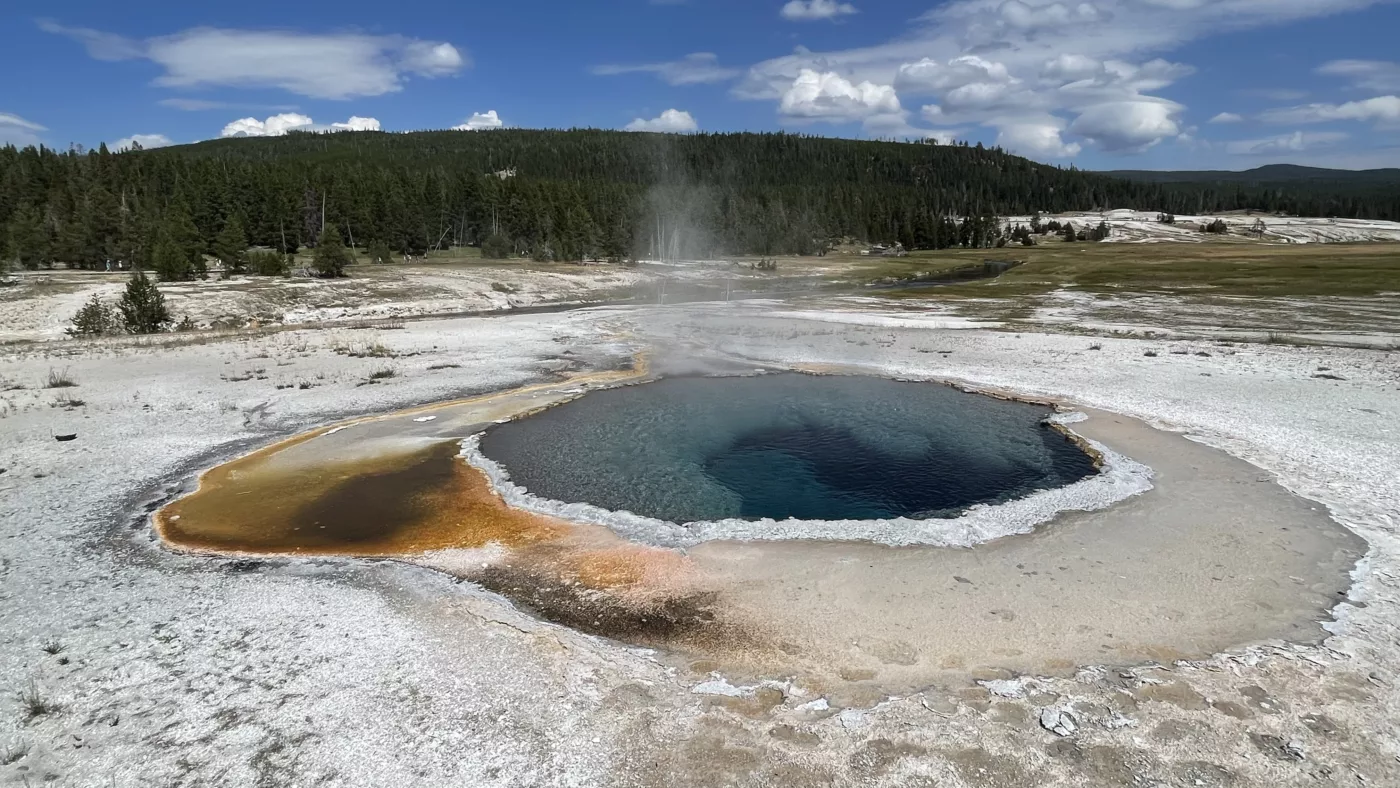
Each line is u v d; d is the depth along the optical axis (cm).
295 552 1081
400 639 835
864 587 941
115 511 1251
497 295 5366
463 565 1034
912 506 1284
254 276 5522
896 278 6950
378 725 686
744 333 3394
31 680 761
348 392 2158
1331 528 1090
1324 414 1703
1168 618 852
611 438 1709
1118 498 1232
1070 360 2503
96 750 656
